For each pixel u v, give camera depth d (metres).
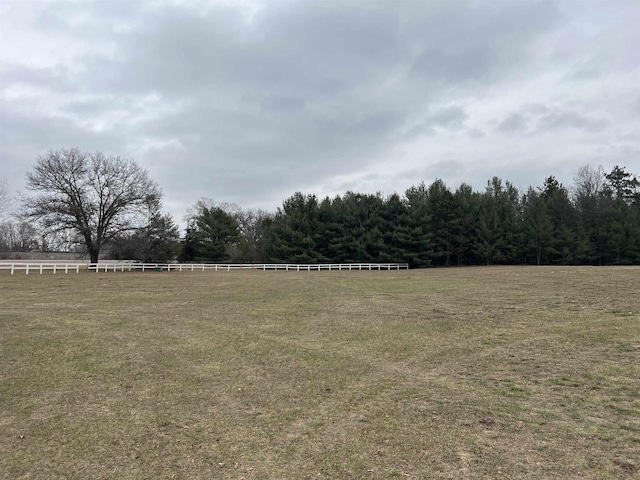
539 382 7.26
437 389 7.04
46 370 8.27
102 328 12.45
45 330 12.10
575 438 5.04
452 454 4.70
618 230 52.41
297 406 6.34
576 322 12.30
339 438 5.19
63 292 21.88
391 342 10.60
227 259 63.59
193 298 19.77
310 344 10.47
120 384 7.45
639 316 12.73
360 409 6.18
